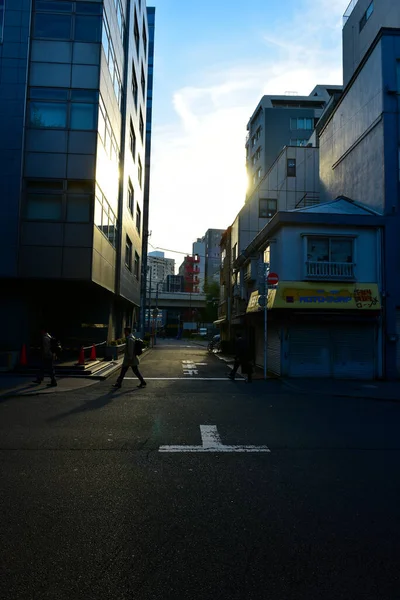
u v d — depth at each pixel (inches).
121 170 887.7
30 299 666.2
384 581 115.8
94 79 649.6
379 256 591.8
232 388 485.1
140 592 109.0
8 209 616.7
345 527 147.7
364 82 668.7
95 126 642.8
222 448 244.1
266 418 327.9
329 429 294.5
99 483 185.9
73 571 118.0
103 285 710.5
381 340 584.4
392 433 285.1
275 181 1061.8
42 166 631.2
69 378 523.8
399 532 144.6
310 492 179.8
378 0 1019.9
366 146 660.1
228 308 1175.0
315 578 116.7
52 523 147.1
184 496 173.5
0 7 647.1
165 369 698.8
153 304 2947.8
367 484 189.9
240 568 120.9
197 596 107.9
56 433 270.5
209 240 3954.2
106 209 725.3
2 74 634.8
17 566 120.0
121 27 851.4
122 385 496.1
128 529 143.5
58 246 622.5
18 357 592.1
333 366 581.3
